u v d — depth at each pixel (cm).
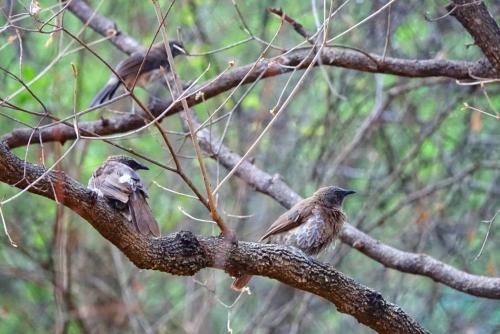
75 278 1797
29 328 1917
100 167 866
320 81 1728
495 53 1032
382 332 931
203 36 1573
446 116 1497
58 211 1503
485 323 1738
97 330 1783
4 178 790
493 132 1706
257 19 1688
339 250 1616
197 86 1148
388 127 1742
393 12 1508
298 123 1708
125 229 809
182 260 829
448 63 1102
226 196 1755
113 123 1183
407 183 1662
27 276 1772
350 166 1747
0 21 1487
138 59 1348
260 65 1121
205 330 1789
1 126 1608
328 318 1869
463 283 1104
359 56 1112
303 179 1677
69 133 1155
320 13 1609
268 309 1783
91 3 1709
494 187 1617
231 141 1688
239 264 860
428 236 1642
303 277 891
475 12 1031
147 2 1728
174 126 1673
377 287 1748
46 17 1508
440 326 1752
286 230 1073
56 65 1473
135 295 1805
